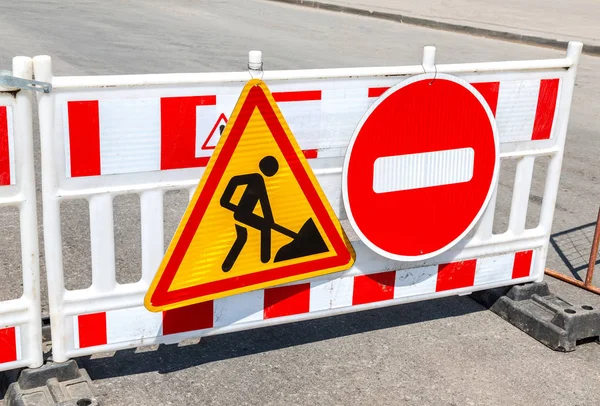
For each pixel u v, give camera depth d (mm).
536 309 4266
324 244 3602
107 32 14227
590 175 7410
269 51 13297
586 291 4809
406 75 3590
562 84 4055
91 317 3334
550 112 4078
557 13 19703
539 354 4012
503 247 4215
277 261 3510
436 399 3570
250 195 3359
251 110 3254
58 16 16031
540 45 15555
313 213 3525
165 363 3779
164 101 3184
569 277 4953
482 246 4141
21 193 3082
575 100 10766
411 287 4000
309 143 3510
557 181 4250
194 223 3277
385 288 3926
